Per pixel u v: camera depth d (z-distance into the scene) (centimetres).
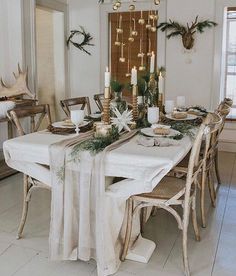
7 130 475
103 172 213
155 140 236
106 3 574
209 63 536
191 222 302
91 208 228
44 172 245
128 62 584
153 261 242
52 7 554
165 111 356
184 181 250
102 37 587
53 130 268
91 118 321
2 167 430
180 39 543
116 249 238
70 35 602
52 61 606
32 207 327
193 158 219
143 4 554
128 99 359
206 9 523
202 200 289
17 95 469
